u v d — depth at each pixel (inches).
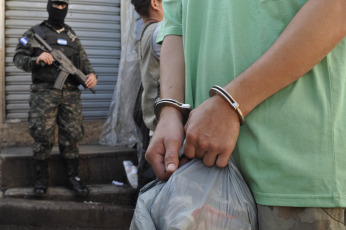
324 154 30.1
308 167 30.0
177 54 39.1
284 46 29.4
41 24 152.3
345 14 28.9
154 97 97.5
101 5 191.0
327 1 28.7
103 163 165.9
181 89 37.4
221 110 30.0
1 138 177.3
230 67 34.0
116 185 164.4
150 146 33.5
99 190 156.3
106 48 193.3
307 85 31.2
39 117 145.7
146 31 102.6
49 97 146.6
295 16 30.0
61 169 159.9
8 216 141.3
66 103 152.0
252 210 31.3
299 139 30.6
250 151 31.8
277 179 30.7
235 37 33.1
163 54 39.7
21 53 148.1
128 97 168.7
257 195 31.5
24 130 180.1
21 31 179.6
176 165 31.4
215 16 35.5
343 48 31.4
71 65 150.9
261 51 32.2
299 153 30.5
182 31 38.8
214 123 30.1
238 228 30.1
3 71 177.2
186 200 29.5
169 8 41.1
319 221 29.9
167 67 38.7
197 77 36.6
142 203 31.3
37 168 150.9
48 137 147.0
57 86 144.9
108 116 185.9
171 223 28.6
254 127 31.5
